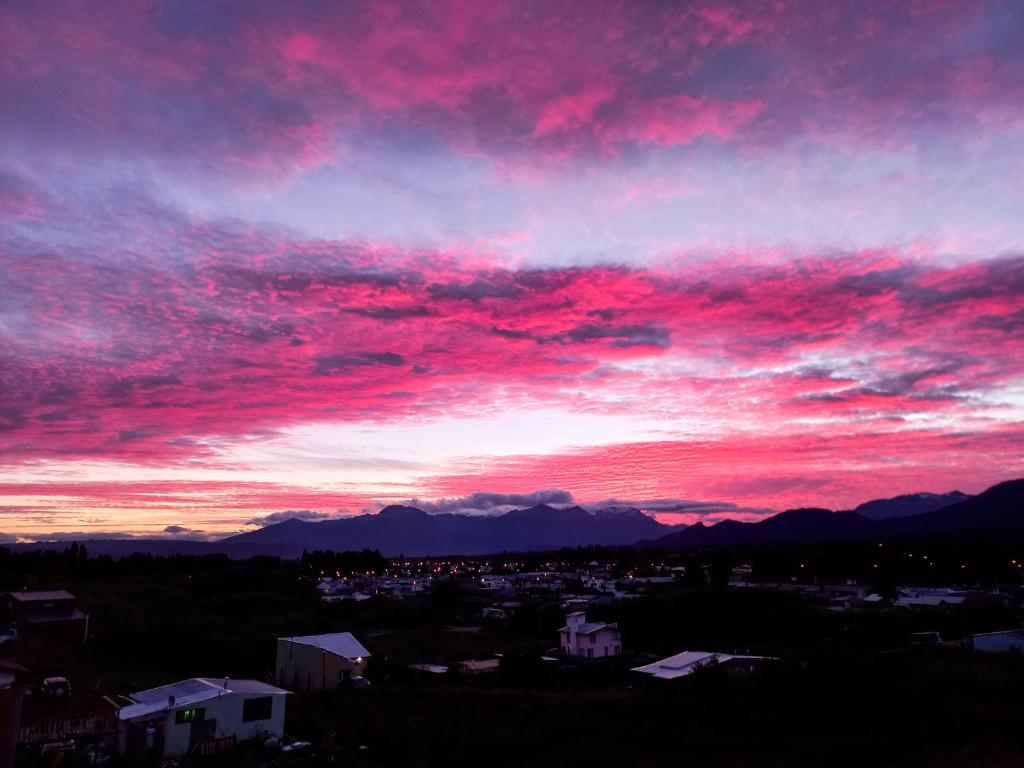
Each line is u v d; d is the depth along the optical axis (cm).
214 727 2639
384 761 2436
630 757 2292
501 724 2736
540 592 9731
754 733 2430
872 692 2719
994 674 2934
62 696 2678
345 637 4344
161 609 6172
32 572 8225
